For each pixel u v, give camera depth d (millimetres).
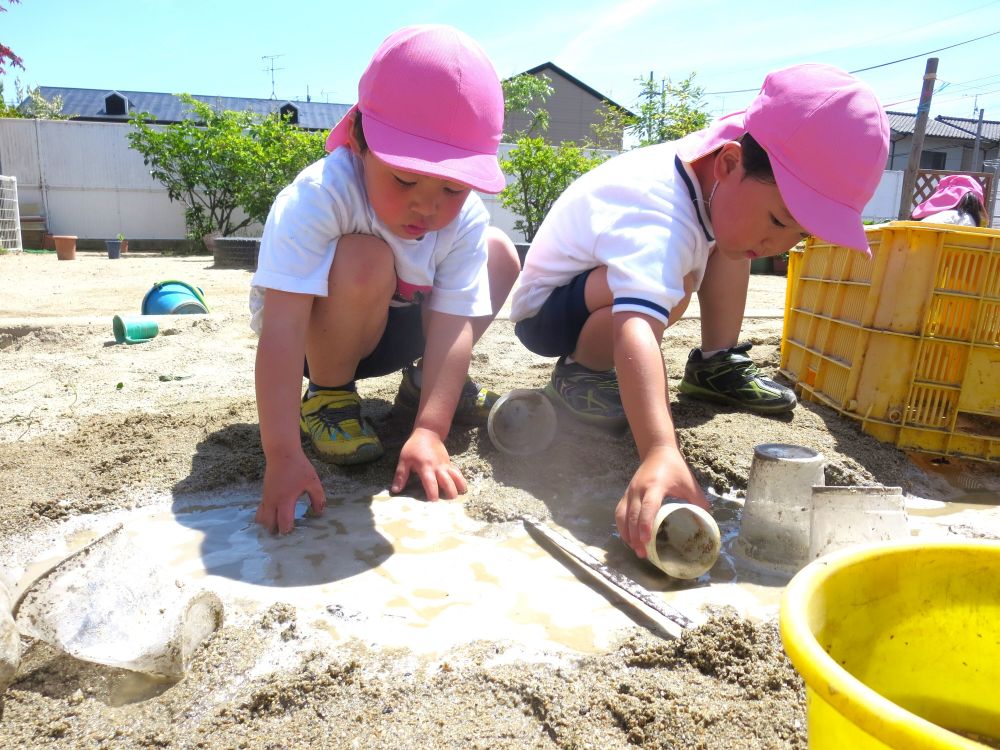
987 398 2311
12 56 6469
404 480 2027
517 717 1186
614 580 1592
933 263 2273
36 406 2703
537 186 13539
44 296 6258
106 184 15227
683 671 1296
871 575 899
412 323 2330
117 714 1186
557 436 2338
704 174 2072
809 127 1737
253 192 14914
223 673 1278
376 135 1729
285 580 1594
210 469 2117
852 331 2551
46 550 1729
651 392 1786
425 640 1386
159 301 4633
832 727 687
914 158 12062
